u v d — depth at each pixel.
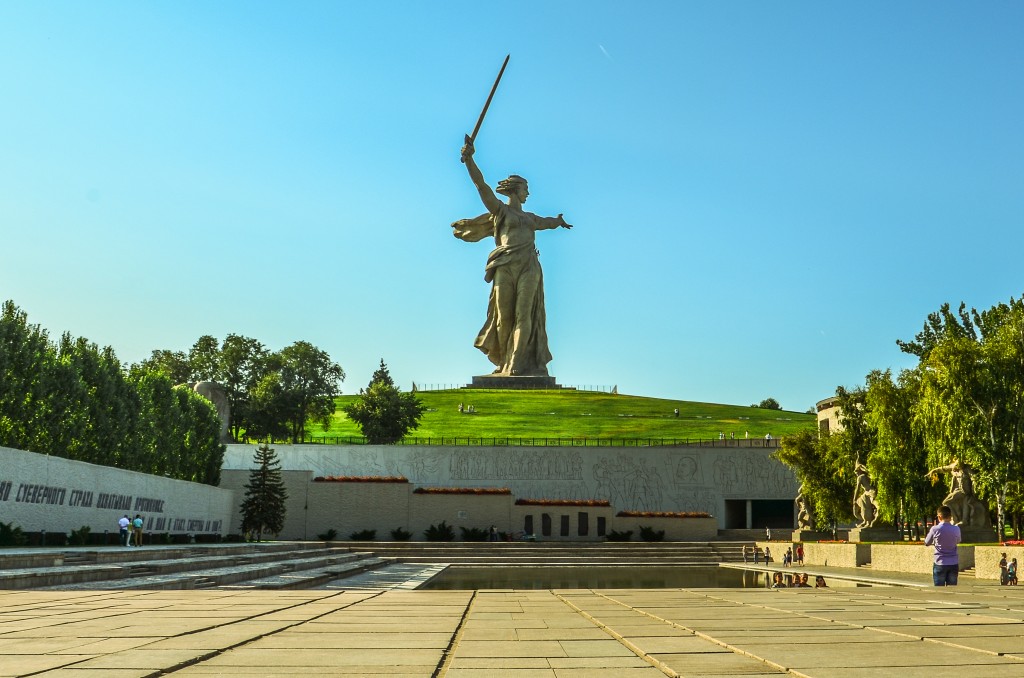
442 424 115.50
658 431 112.25
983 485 41.72
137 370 62.88
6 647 9.07
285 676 7.43
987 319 58.94
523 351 149.00
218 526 64.81
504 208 149.25
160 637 9.95
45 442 46.22
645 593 19.28
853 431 57.62
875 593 18.62
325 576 33.88
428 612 13.77
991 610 13.48
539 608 14.67
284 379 111.75
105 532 45.56
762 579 39.88
